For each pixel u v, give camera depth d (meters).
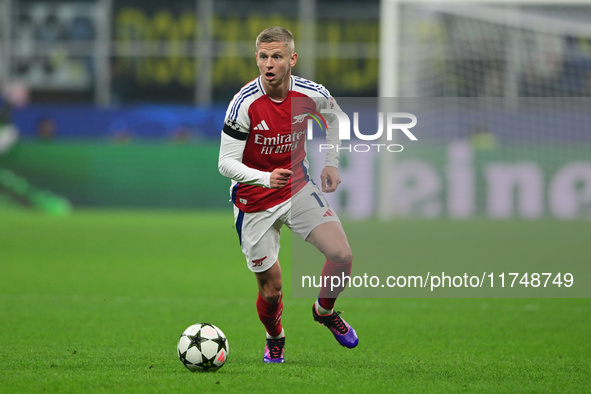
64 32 104.00
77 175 91.88
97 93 104.88
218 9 104.00
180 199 92.69
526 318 29.31
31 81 104.56
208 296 34.44
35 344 23.11
